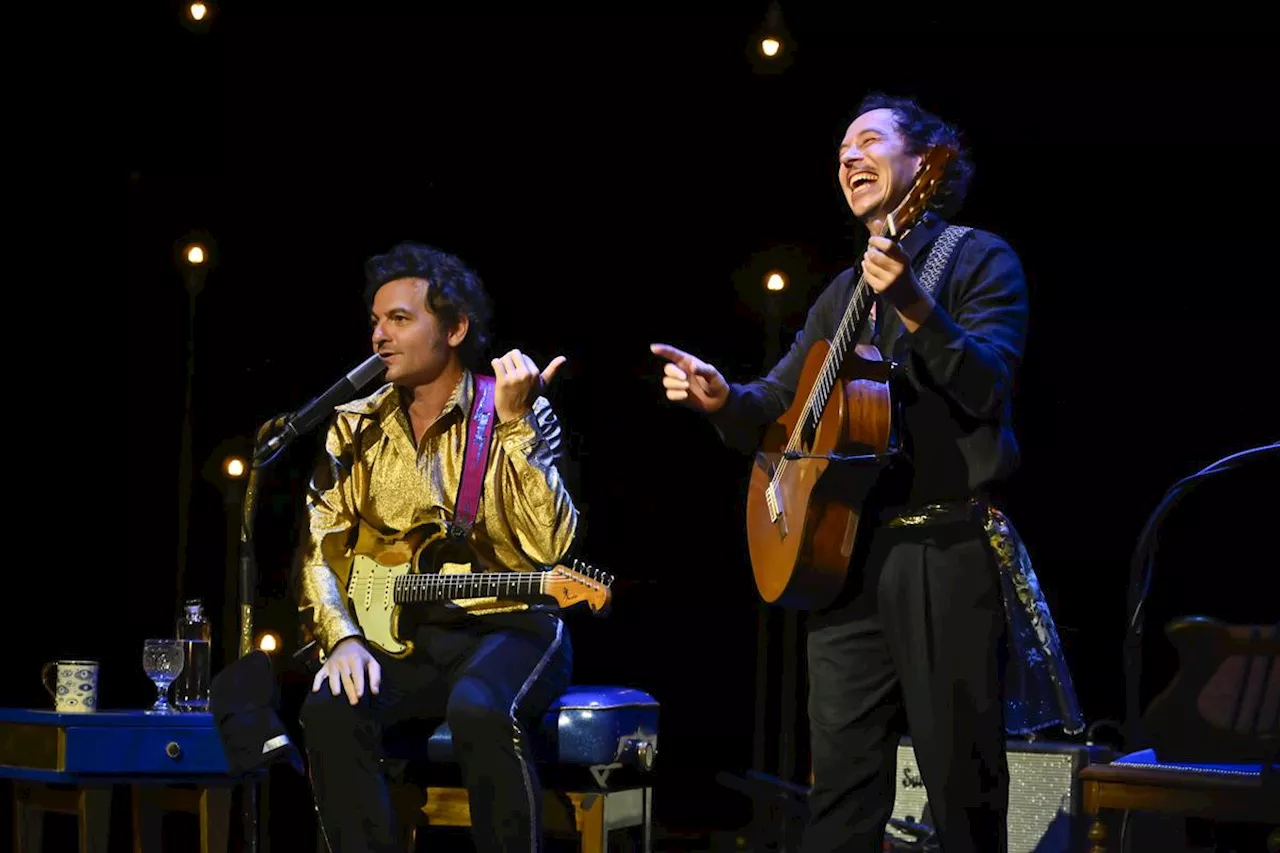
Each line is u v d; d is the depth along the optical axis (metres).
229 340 10.16
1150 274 9.34
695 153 10.34
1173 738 5.77
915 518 5.14
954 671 5.02
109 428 9.62
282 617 9.95
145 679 9.55
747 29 10.23
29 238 9.34
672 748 9.97
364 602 6.75
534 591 6.50
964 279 5.25
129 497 9.70
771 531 5.53
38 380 9.30
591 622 10.13
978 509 5.12
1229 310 9.20
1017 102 9.63
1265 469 8.91
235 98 10.30
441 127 10.49
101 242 9.70
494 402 6.87
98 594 9.47
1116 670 9.11
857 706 5.27
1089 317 9.43
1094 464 9.32
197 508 9.98
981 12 9.71
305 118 10.38
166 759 7.00
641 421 10.26
